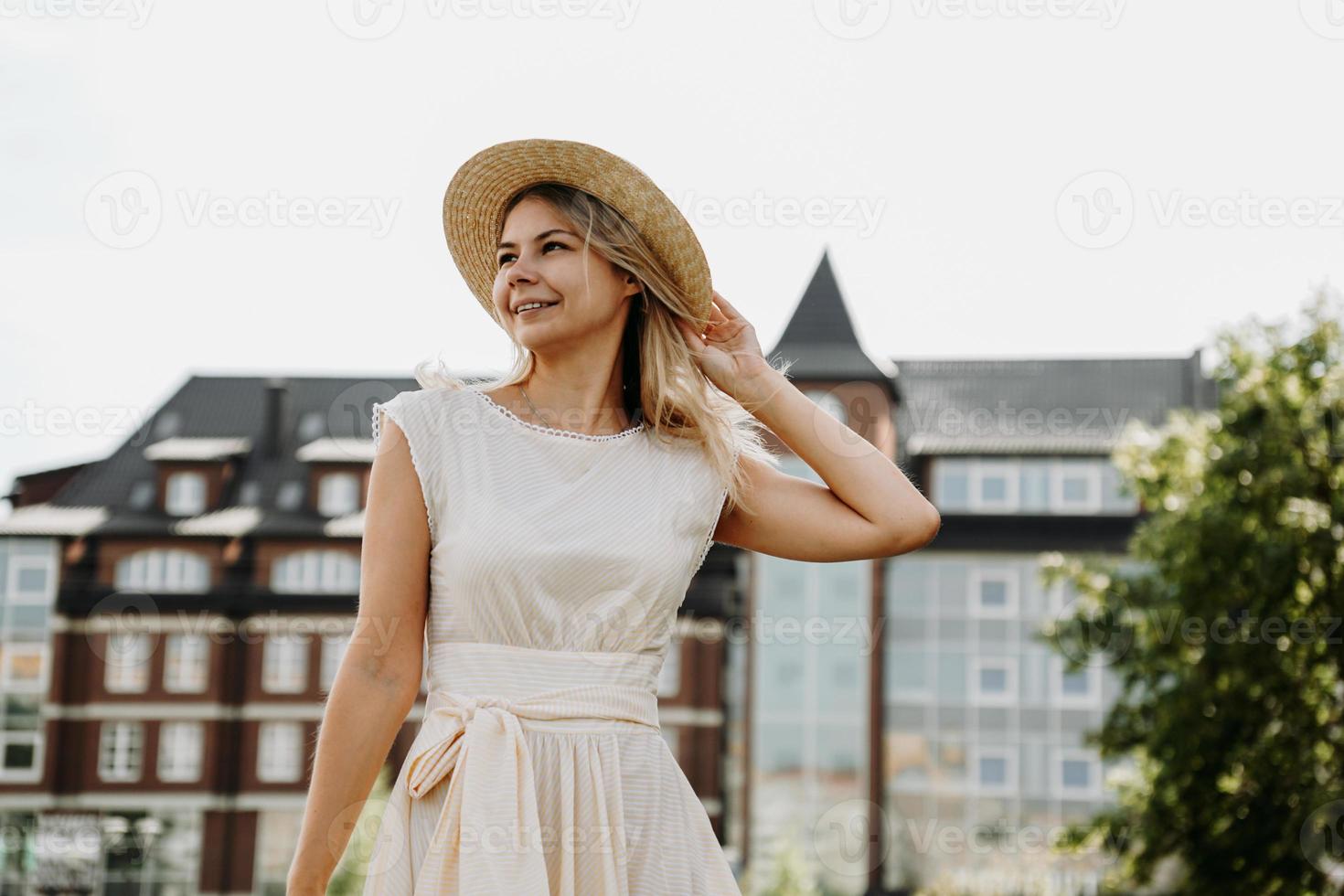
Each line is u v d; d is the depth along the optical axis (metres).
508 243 2.14
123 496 35.38
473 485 1.97
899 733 32.31
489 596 1.92
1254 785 19.11
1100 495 33.25
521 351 2.16
